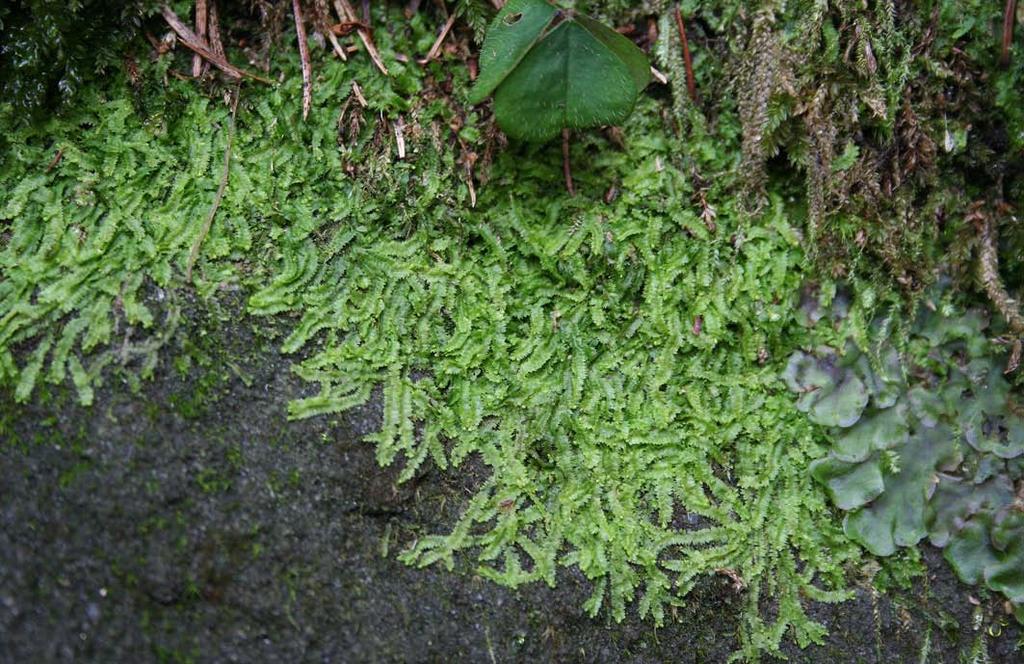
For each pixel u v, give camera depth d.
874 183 0.23
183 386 0.21
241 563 0.21
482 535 0.22
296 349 0.21
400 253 0.22
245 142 0.22
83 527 0.20
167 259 0.21
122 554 0.20
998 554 0.23
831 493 0.23
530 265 0.22
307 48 0.22
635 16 0.23
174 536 0.20
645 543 0.22
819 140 0.22
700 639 0.22
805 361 0.23
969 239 0.23
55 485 0.20
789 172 0.23
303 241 0.22
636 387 0.22
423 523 0.22
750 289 0.23
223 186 0.22
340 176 0.22
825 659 0.22
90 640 0.20
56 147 0.21
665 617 0.22
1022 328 0.23
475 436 0.22
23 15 0.21
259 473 0.21
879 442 0.23
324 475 0.21
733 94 0.23
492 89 0.21
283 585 0.21
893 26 0.22
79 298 0.21
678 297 0.23
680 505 0.22
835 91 0.22
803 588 0.22
